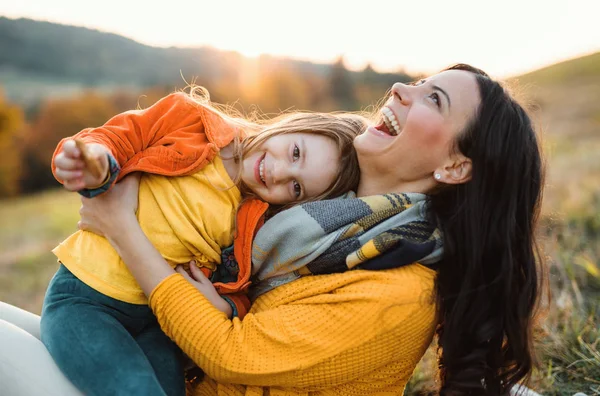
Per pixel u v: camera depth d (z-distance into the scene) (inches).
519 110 64.0
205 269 65.7
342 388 60.9
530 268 63.9
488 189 61.7
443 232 62.7
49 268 241.1
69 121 779.4
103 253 62.2
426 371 95.0
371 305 56.8
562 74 653.9
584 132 389.4
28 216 415.8
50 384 56.2
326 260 61.9
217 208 65.3
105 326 59.2
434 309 60.8
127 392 55.2
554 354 91.8
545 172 67.3
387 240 59.3
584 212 151.2
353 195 69.7
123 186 62.1
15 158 714.8
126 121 65.5
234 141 70.0
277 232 62.8
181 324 57.1
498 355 64.4
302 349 56.7
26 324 68.9
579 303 101.8
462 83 63.1
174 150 64.4
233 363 56.7
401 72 741.9
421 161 63.4
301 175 68.4
